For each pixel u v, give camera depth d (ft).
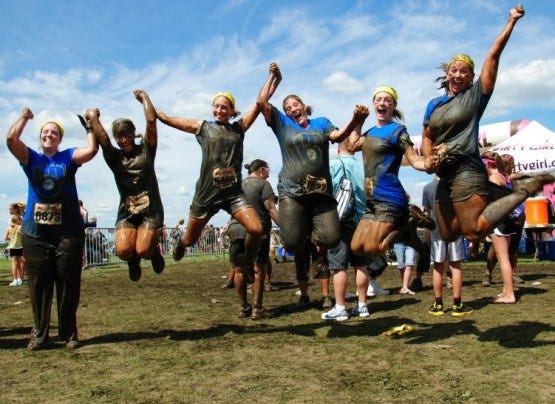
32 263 16.22
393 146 15.98
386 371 12.96
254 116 17.54
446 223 15.47
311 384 12.07
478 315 19.84
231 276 32.48
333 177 20.45
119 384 12.51
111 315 22.53
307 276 23.77
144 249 16.57
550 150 45.09
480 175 14.61
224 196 17.02
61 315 16.56
